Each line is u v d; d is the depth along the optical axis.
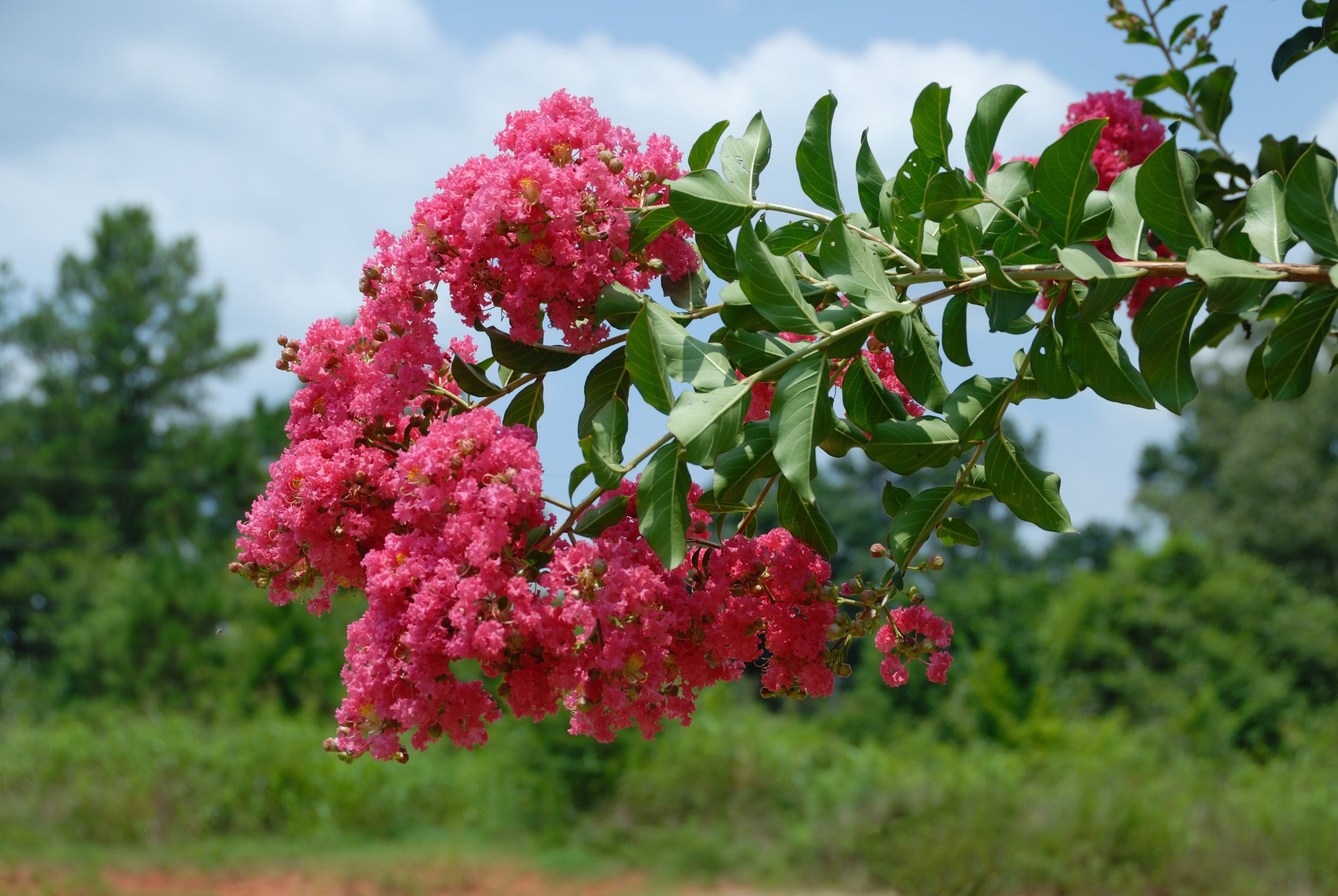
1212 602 16.36
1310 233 1.78
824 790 11.30
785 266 1.77
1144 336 1.85
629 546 1.76
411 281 1.92
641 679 1.71
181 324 42.50
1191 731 13.71
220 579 22.05
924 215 2.04
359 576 1.89
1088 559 37.00
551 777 12.08
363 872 10.84
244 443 37.97
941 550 31.70
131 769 13.28
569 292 1.92
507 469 1.71
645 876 10.42
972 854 9.52
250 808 12.73
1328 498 26.36
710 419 1.64
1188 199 1.84
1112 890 8.99
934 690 15.50
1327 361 26.16
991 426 1.96
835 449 2.11
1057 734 12.88
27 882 10.62
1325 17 2.65
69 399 39.47
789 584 1.88
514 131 2.03
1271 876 9.07
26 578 33.25
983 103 1.99
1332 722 13.89
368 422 1.90
